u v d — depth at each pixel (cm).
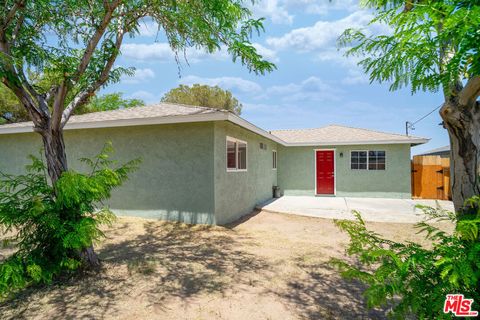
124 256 517
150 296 370
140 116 815
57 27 502
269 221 864
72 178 382
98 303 353
